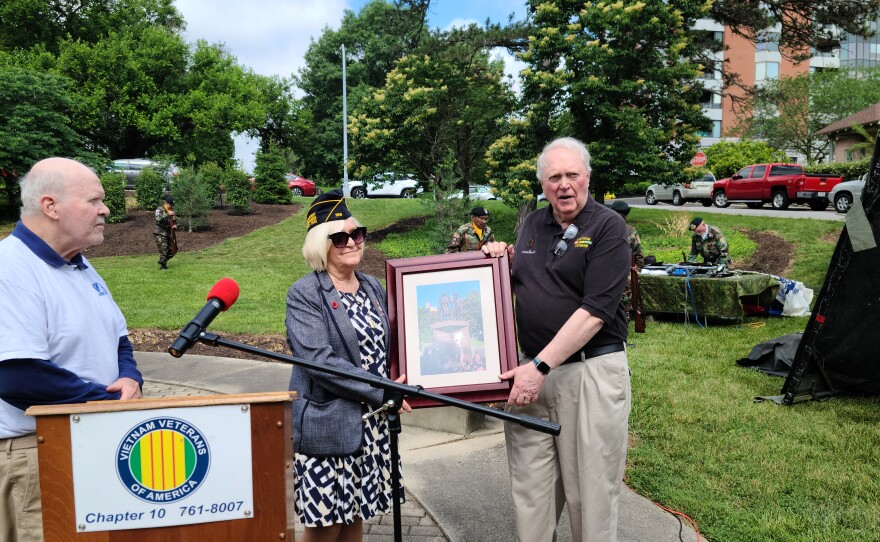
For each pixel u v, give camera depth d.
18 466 2.12
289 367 6.88
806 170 26.12
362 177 20.09
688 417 5.07
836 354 5.33
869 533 3.30
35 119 20.61
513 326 2.67
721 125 52.62
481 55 19.41
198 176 19.98
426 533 3.47
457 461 4.40
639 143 16.69
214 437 1.75
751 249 14.16
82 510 1.71
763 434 4.71
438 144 19.23
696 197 26.59
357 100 46.22
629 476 4.07
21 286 2.09
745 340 7.72
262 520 1.79
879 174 4.76
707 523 3.50
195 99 33.66
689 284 8.74
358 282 2.69
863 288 4.95
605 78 16.56
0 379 2.03
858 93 35.75
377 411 2.29
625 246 2.57
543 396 2.69
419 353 2.66
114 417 1.70
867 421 4.93
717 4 18.97
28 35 34.84
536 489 2.75
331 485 2.40
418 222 20.73
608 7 15.97
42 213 2.19
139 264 14.89
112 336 2.40
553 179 2.58
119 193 20.16
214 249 17.08
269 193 25.33
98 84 31.91
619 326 2.66
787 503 3.67
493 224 20.33
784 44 19.89
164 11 39.12
